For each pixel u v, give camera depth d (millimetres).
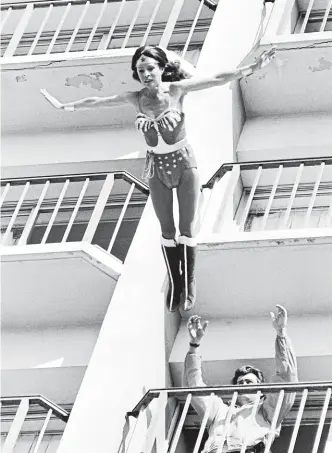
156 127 12453
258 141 18188
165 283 15672
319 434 13164
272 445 15398
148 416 14242
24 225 18688
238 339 15852
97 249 16109
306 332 15766
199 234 15758
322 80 18031
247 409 14047
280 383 13625
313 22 19938
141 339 15000
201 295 16094
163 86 12414
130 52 18469
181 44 20547
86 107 12617
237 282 15930
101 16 19203
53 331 16703
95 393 14414
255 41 18281
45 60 18672
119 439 13930
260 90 18312
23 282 16406
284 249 15594
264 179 18047
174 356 15633
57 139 18953
